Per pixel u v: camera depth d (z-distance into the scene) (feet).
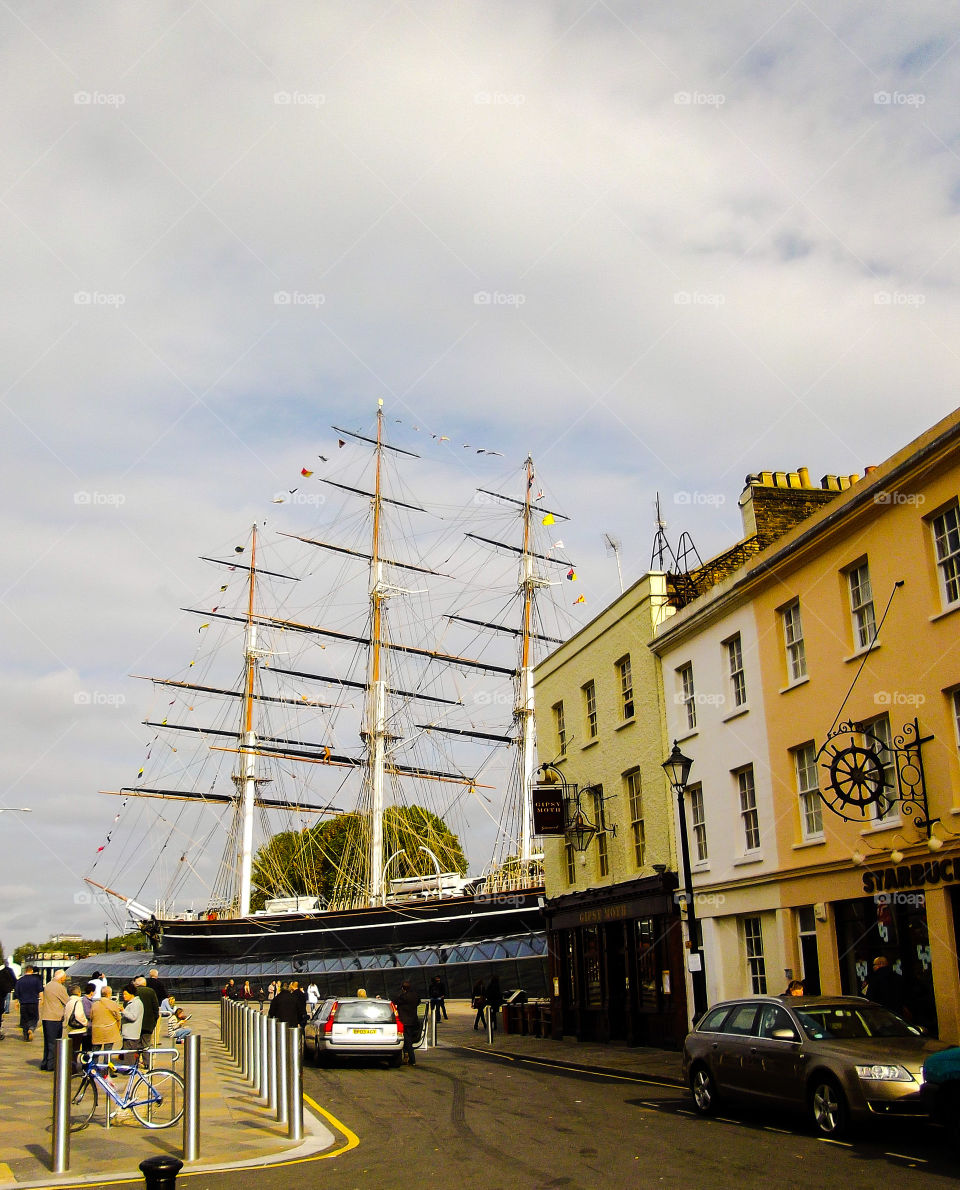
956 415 56.18
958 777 56.59
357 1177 35.68
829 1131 40.78
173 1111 47.50
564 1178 34.55
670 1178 33.99
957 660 56.59
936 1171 34.12
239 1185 34.63
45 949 367.86
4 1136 44.34
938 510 58.70
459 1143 42.55
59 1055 37.96
